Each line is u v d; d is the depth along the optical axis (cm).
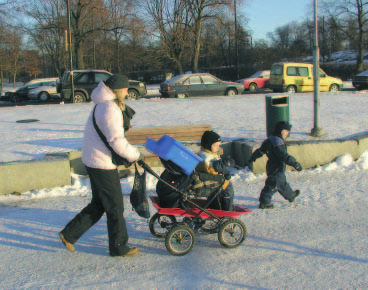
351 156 792
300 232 485
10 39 4231
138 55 4997
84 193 651
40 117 1307
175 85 2089
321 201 594
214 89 2142
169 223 475
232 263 407
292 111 1321
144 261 414
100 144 394
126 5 3428
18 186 656
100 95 392
